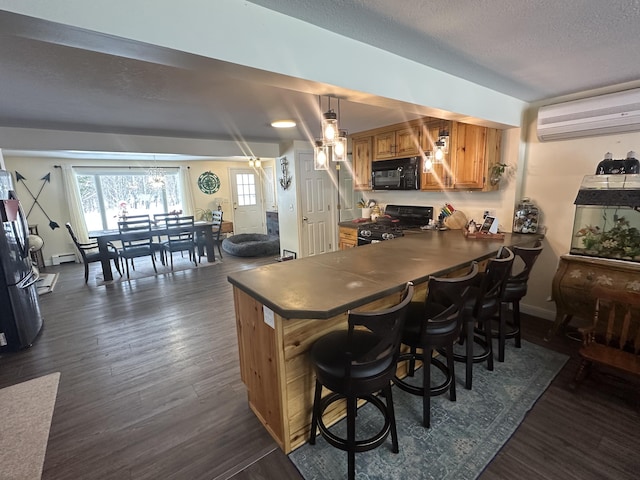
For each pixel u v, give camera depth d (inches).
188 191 304.5
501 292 86.9
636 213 92.9
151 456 66.5
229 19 48.7
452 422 73.4
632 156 94.8
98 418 77.6
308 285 68.7
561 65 81.7
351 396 56.5
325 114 80.0
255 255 257.8
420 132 142.9
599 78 92.4
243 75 56.1
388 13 54.8
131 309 148.3
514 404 78.6
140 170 283.3
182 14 44.6
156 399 84.2
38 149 138.1
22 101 96.3
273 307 58.2
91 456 66.7
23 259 122.8
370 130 167.5
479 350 104.0
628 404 77.4
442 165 135.9
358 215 222.7
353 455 57.7
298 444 68.7
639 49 71.8
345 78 64.2
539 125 113.7
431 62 78.1
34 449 68.7
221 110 114.2
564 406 77.4
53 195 246.2
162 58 47.9
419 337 69.4
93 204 265.9
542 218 121.7
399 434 70.4
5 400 85.0
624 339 79.5
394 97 73.8
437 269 80.0
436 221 154.3
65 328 129.4
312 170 209.6
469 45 68.6
